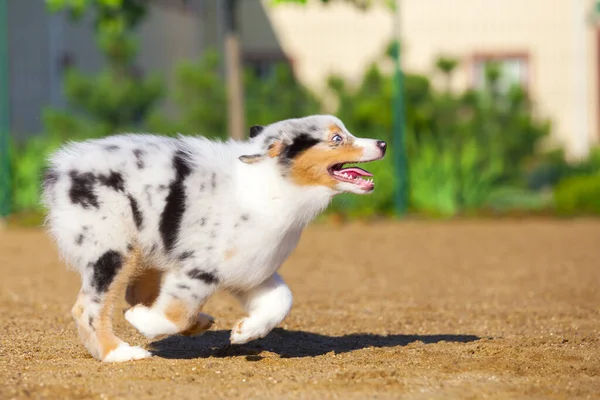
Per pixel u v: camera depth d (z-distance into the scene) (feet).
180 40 89.92
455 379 23.47
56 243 25.50
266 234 24.59
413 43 92.27
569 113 90.99
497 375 23.97
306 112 77.30
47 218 26.03
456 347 27.96
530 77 91.50
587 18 90.94
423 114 73.15
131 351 25.50
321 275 44.37
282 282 25.67
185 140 25.89
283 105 78.28
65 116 72.33
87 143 25.55
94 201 24.50
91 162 24.71
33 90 77.36
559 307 35.65
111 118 75.72
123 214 24.56
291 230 25.13
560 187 72.02
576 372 24.35
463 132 76.95
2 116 67.77
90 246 24.59
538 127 81.76
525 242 55.83
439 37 92.12
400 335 30.73
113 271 24.75
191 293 24.57
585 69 90.99
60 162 25.18
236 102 65.72
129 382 22.88
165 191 24.50
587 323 32.32
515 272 44.80
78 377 23.43
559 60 91.30
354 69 91.81
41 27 77.56
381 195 68.44
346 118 72.59
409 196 69.51
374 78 78.89
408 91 80.38
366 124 71.20
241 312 34.14
